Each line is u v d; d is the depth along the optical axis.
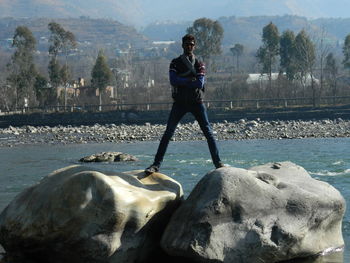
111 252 7.11
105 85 84.75
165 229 7.60
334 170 18.27
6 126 72.00
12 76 89.31
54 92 86.69
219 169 7.70
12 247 7.66
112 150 30.59
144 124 66.06
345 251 8.39
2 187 15.68
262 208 7.59
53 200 7.16
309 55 83.31
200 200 7.42
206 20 96.00
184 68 8.54
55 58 89.50
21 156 27.80
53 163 23.56
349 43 87.38
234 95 81.38
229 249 7.28
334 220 8.48
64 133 51.22
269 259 7.60
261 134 39.84
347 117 61.03
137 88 104.00
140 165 21.52
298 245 7.82
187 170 19.03
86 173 7.14
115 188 7.11
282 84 83.06
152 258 7.79
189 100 8.59
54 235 7.14
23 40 90.00
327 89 85.31
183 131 45.97
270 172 8.72
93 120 70.19
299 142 32.34
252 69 175.25
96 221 7.01
